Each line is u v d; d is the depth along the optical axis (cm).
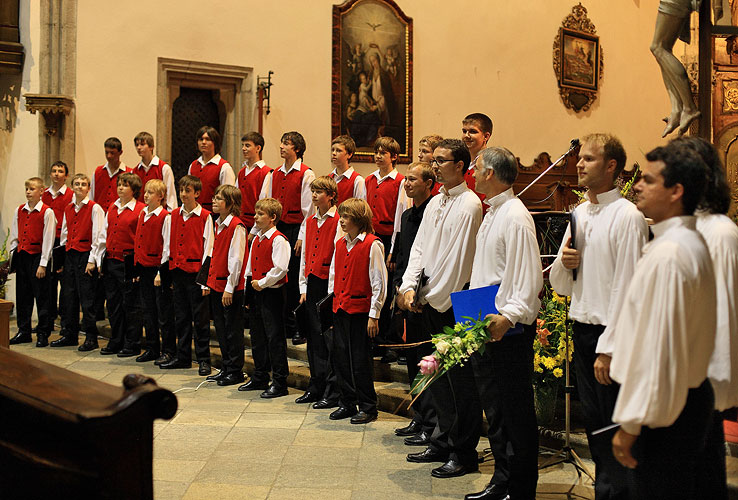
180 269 634
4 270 729
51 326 750
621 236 290
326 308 501
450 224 382
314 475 388
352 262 486
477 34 1081
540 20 1147
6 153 884
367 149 979
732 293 279
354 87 966
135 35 839
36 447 238
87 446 223
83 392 242
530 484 333
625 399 215
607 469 294
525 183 1125
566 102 1179
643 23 1288
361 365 489
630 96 1270
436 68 1043
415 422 462
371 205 634
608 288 296
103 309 807
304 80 930
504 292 329
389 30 994
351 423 486
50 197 781
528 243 326
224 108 903
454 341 326
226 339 598
